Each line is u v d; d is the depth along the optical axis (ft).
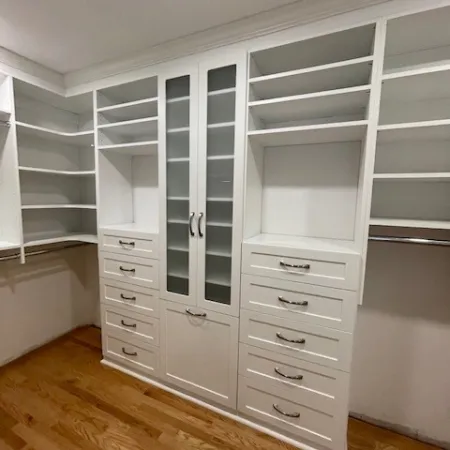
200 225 5.77
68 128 8.50
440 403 5.25
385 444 5.34
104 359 7.57
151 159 7.63
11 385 6.57
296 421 5.17
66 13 4.71
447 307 5.05
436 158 4.86
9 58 6.08
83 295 9.54
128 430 5.41
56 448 4.97
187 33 5.32
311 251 4.75
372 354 5.67
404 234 5.25
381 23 4.03
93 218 8.91
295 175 5.95
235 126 5.23
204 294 5.90
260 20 4.76
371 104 4.17
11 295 7.50
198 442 5.23
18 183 6.49
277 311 5.14
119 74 6.46
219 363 5.86
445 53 4.62
